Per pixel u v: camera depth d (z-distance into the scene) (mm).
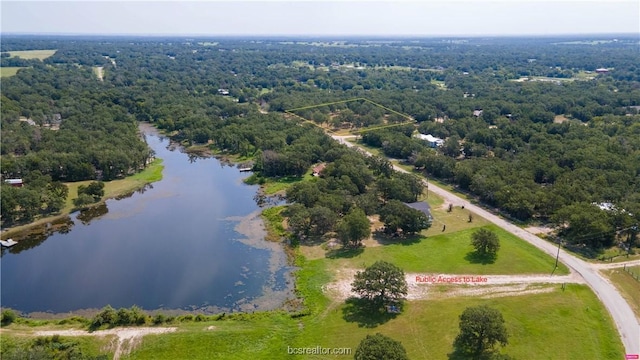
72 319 95188
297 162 192000
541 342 86250
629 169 166000
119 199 170625
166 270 119375
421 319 94062
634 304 99250
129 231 143375
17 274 116688
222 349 86812
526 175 165250
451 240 131375
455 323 91875
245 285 112500
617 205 137500
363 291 101375
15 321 94625
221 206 164875
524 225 141500
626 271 113000
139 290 109750
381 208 142875
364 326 93000
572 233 129375
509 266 116188
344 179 162375
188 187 185375
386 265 99438
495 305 98500
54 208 153625
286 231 141250
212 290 110188
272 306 103750
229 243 135250
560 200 140625
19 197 145125
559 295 102188
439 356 82750
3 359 76938
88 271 118750
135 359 83688
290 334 91938
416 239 132500
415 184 162000
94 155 188375
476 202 161625
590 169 164750
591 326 91250
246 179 193875
